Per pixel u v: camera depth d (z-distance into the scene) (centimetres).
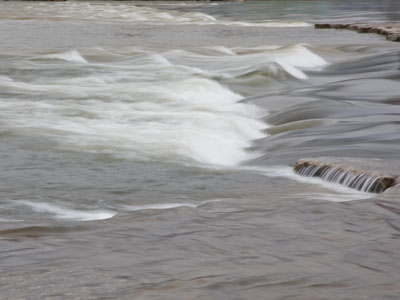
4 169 1500
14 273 661
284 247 787
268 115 2448
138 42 5059
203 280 641
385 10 10062
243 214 963
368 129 2030
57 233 845
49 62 3594
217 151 1855
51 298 585
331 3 12181
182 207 988
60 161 1591
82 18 7544
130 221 917
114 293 599
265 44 5112
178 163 1627
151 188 1370
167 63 3650
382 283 650
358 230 885
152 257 729
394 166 1384
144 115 2262
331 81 3400
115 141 1820
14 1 11556
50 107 2303
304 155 1728
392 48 4559
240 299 592
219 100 2819
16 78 3069
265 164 1661
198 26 6825
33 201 1245
